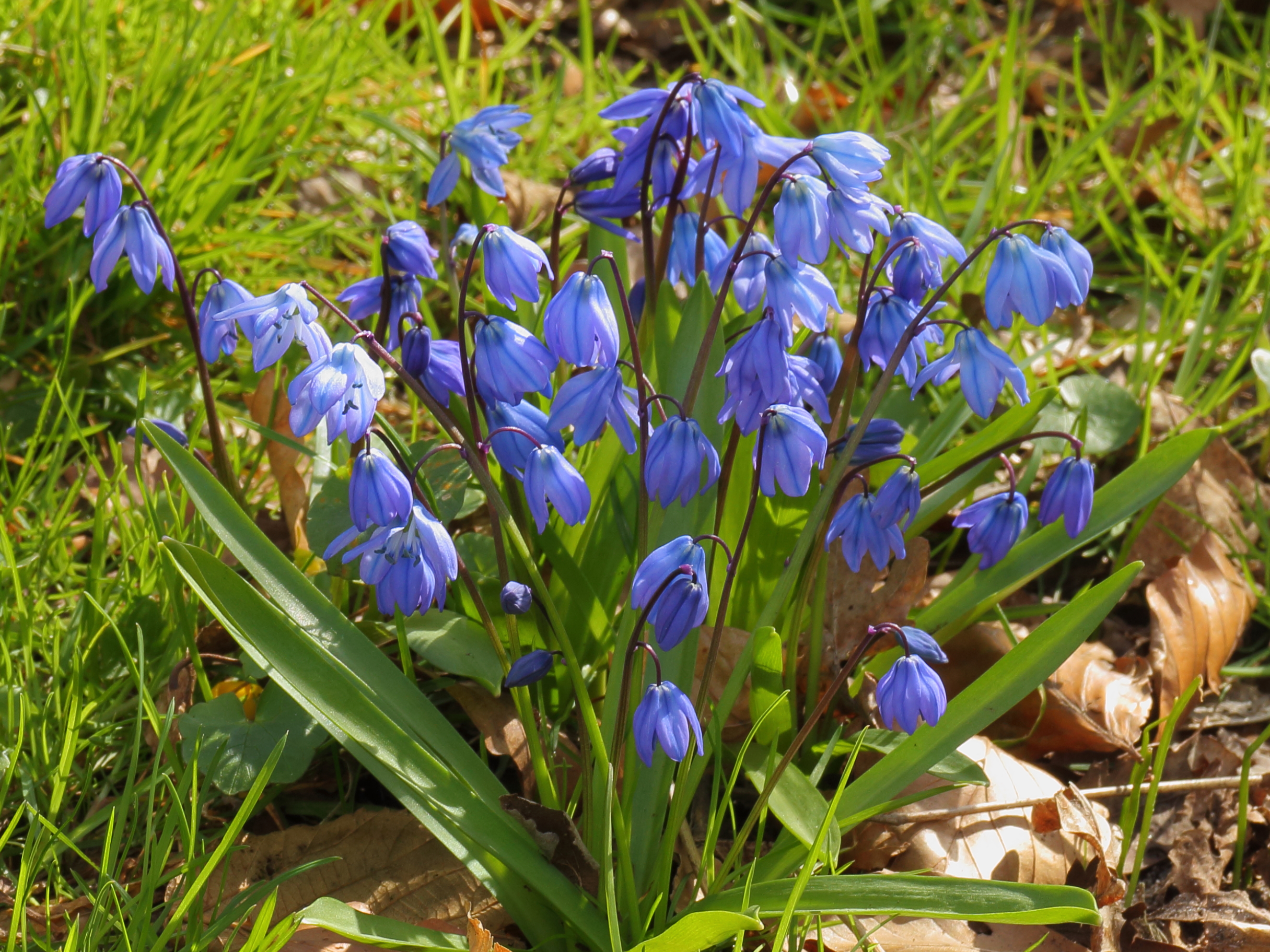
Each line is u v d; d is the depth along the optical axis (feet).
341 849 2.00
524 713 1.95
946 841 2.06
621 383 1.86
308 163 3.01
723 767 2.10
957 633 2.13
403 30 3.52
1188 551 2.37
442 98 3.38
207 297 2.00
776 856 1.96
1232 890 2.07
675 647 1.95
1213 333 2.76
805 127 3.62
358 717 1.90
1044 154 3.73
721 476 1.96
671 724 1.81
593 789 1.95
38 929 1.95
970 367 1.91
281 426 2.23
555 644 2.07
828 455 2.05
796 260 1.88
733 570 1.87
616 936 1.83
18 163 2.44
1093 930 2.02
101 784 2.07
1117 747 2.17
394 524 1.87
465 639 2.05
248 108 2.69
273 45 3.00
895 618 2.13
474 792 1.92
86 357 2.43
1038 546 2.10
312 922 1.86
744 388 1.88
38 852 1.96
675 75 4.07
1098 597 1.94
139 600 2.11
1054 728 2.18
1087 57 4.13
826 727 2.12
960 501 2.43
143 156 2.56
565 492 1.87
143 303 2.49
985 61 3.56
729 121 1.92
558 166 3.33
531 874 1.90
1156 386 2.67
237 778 1.99
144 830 2.03
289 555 2.26
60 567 2.21
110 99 2.72
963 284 2.75
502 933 1.99
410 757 1.90
